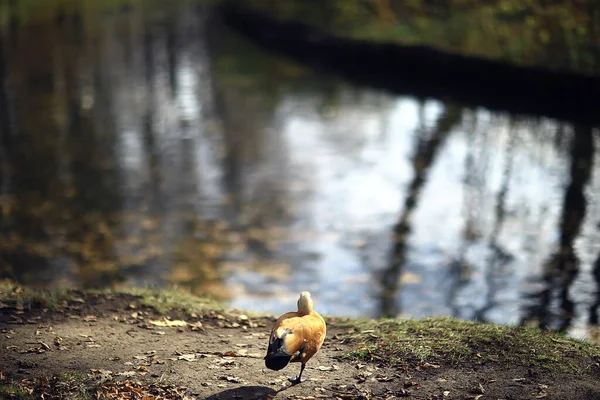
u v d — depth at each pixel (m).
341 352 7.24
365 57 32.31
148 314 8.43
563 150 20.47
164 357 7.12
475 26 29.89
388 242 15.90
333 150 23.64
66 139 25.78
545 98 23.34
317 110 28.55
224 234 16.84
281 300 12.93
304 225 17.22
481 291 13.03
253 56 40.25
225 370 6.80
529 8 28.38
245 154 23.56
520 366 6.63
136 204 18.94
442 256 15.02
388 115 26.84
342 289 13.49
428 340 7.27
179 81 35.19
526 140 21.66
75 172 21.91
